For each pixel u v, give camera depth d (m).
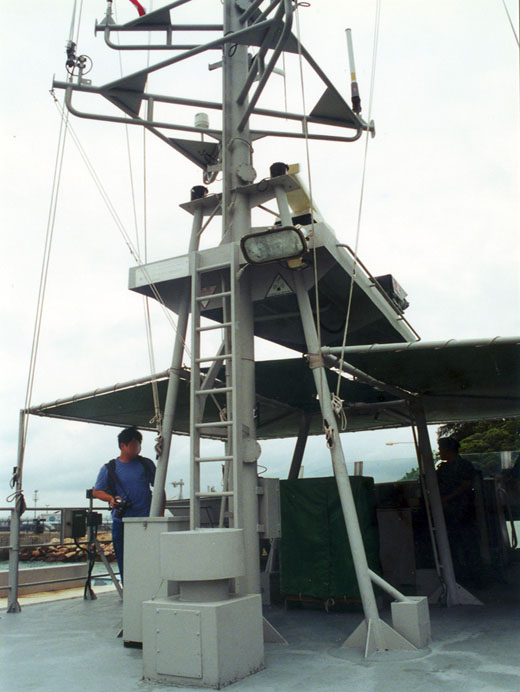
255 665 3.55
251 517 4.72
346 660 3.76
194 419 4.75
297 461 9.10
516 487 9.12
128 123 5.82
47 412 7.32
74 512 7.71
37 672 3.67
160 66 5.45
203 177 6.23
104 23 6.08
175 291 5.62
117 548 5.70
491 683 3.14
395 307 6.54
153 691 3.22
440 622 4.98
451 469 7.46
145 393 7.03
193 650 3.31
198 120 6.20
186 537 3.55
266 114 6.00
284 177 5.29
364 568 4.16
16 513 6.66
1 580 8.09
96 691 3.24
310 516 5.84
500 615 5.29
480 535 7.35
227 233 5.43
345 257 5.18
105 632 5.07
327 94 5.79
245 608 3.57
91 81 5.73
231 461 4.80
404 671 3.43
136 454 6.00
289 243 4.58
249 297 5.29
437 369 5.88
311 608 5.95
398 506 8.15
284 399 8.47
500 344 4.56
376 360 5.44
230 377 5.02
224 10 6.11
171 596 3.89
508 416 10.10
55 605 6.91
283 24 5.16
